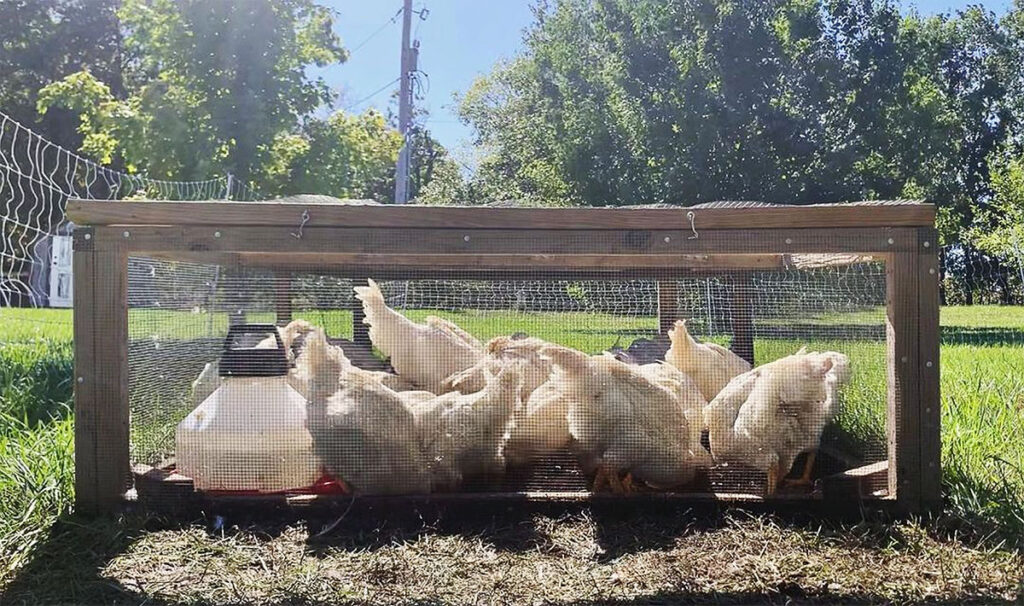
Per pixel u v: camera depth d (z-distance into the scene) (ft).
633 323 6.48
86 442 4.94
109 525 4.75
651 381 5.28
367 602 3.84
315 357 5.28
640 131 30.73
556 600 3.84
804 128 29.94
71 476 5.24
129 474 5.02
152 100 16.66
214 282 6.13
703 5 29.73
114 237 4.91
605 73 31.94
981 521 4.75
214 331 6.14
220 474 5.13
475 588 3.98
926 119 31.17
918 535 4.64
